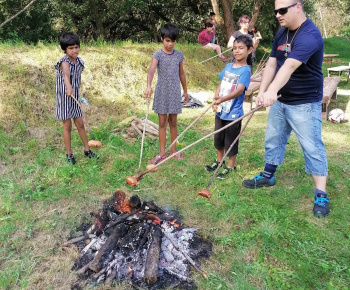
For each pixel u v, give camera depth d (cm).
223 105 432
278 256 302
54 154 501
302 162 480
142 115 689
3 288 268
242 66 426
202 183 435
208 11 1878
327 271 286
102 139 555
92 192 411
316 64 340
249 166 485
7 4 1117
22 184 422
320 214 357
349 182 432
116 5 1501
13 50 707
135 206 328
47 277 279
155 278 267
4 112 571
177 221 341
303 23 334
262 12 1805
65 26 1527
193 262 292
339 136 607
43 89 638
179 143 549
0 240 320
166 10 1867
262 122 696
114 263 287
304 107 354
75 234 333
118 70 796
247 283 272
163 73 475
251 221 354
